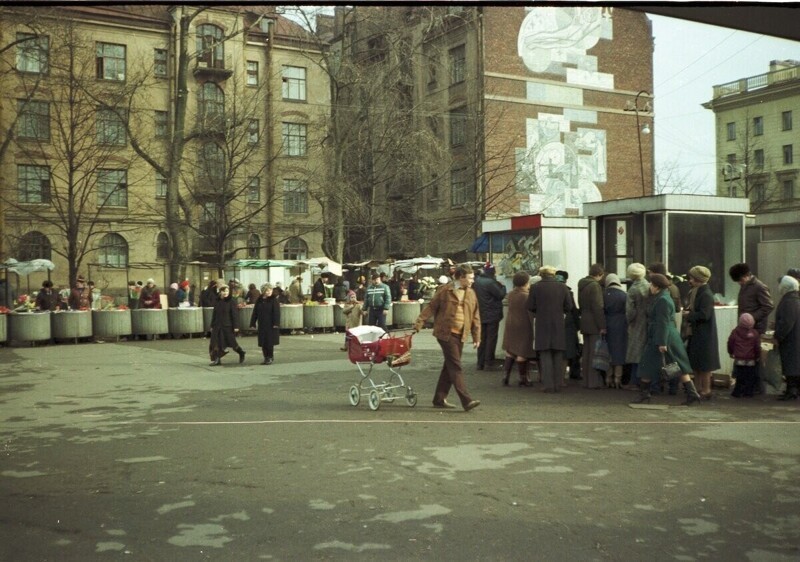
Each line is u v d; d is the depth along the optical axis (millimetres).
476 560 4688
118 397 12070
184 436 8734
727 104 54375
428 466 7129
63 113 40688
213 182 38875
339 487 6398
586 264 16828
